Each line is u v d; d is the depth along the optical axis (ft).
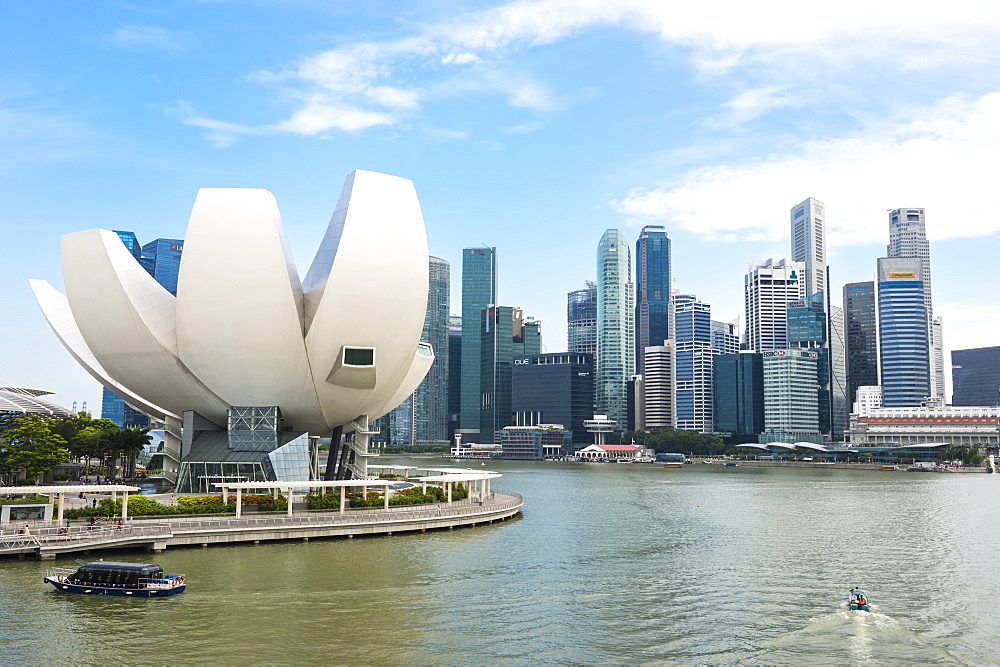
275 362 275.80
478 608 157.38
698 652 135.03
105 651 126.52
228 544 209.56
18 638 131.54
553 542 239.30
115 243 276.00
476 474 305.94
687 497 440.45
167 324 274.98
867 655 135.13
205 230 260.83
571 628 146.51
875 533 278.46
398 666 124.47
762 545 245.86
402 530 241.35
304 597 159.53
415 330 296.51
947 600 171.73
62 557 184.44
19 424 320.29
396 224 279.69
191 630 137.49
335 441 328.08
